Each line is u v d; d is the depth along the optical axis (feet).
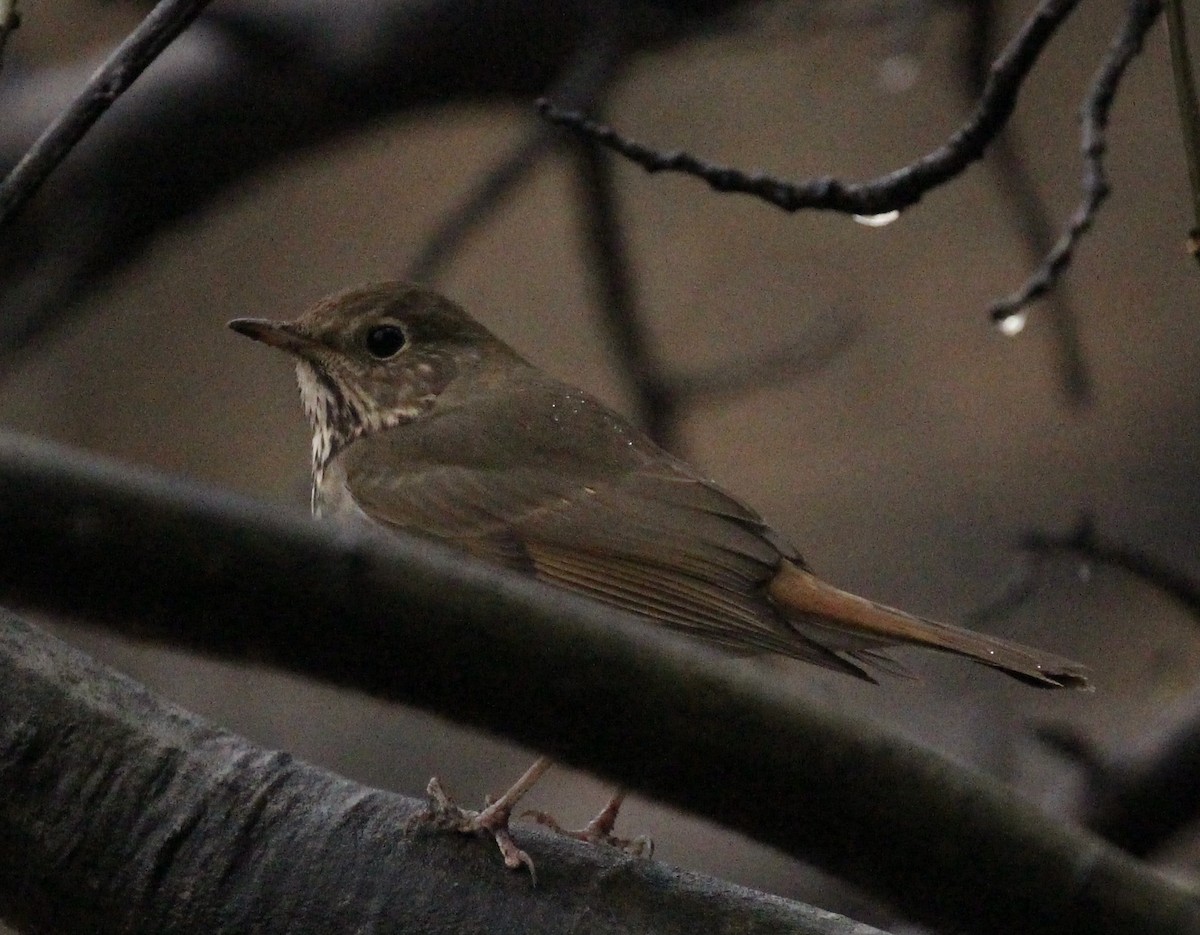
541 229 62.13
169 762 18.24
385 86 38.34
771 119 61.62
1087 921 16.38
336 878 18.15
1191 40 60.13
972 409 62.90
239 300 61.82
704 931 18.40
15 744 17.97
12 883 18.01
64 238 38.29
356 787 18.66
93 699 18.31
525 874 18.54
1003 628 54.85
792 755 15.98
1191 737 32.50
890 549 61.77
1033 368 62.28
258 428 61.72
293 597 15.42
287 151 38.99
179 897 17.92
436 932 18.13
